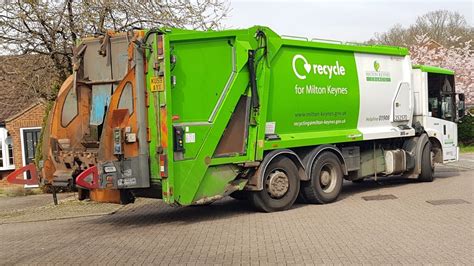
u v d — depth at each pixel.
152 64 9.10
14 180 10.34
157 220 10.65
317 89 11.74
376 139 13.34
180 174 9.33
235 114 10.20
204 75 9.69
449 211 10.32
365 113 12.99
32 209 14.09
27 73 15.51
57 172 10.05
